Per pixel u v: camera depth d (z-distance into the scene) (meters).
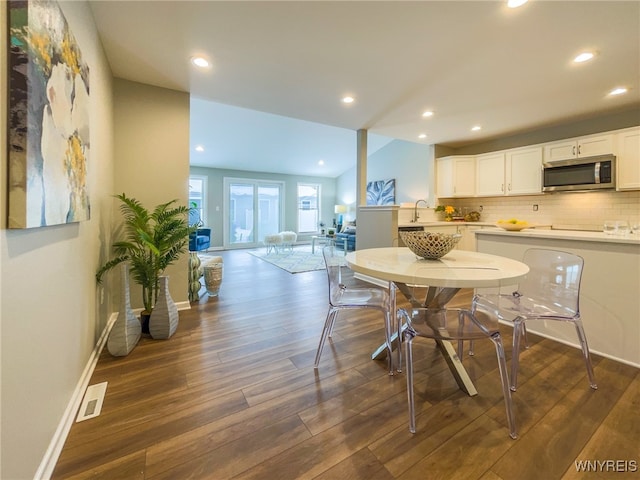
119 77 2.73
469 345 2.29
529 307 1.91
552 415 1.51
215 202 8.12
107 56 2.39
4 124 0.88
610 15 1.91
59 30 1.22
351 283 4.42
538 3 1.81
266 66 2.57
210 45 2.25
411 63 2.53
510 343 2.38
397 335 2.04
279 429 1.42
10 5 0.90
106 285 2.45
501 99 3.31
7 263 0.88
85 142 1.63
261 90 3.06
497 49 2.31
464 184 5.10
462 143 5.36
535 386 1.77
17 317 0.94
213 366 1.99
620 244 2.07
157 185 2.92
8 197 0.88
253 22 1.99
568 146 3.91
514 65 2.56
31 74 0.95
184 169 3.05
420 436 1.37
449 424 1.45
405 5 1.83
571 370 1.95
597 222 3.94
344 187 9.75
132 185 2.80
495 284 1.34
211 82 2.85
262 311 3.11
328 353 2.19
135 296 2.86
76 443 1.31
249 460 1.24
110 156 2.56
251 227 8.78
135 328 2.27
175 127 3.01
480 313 1.71
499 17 1.94
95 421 1.45
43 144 1.05
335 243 8.10
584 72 2.69
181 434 1.38
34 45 0.97
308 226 9.77
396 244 4.10
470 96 3.23
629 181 3.40
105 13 1.88
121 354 2.10
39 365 1.11
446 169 5.25
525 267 1.60
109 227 2.53
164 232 2.46
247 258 6.65
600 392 1.70
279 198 9.23
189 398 1.64
